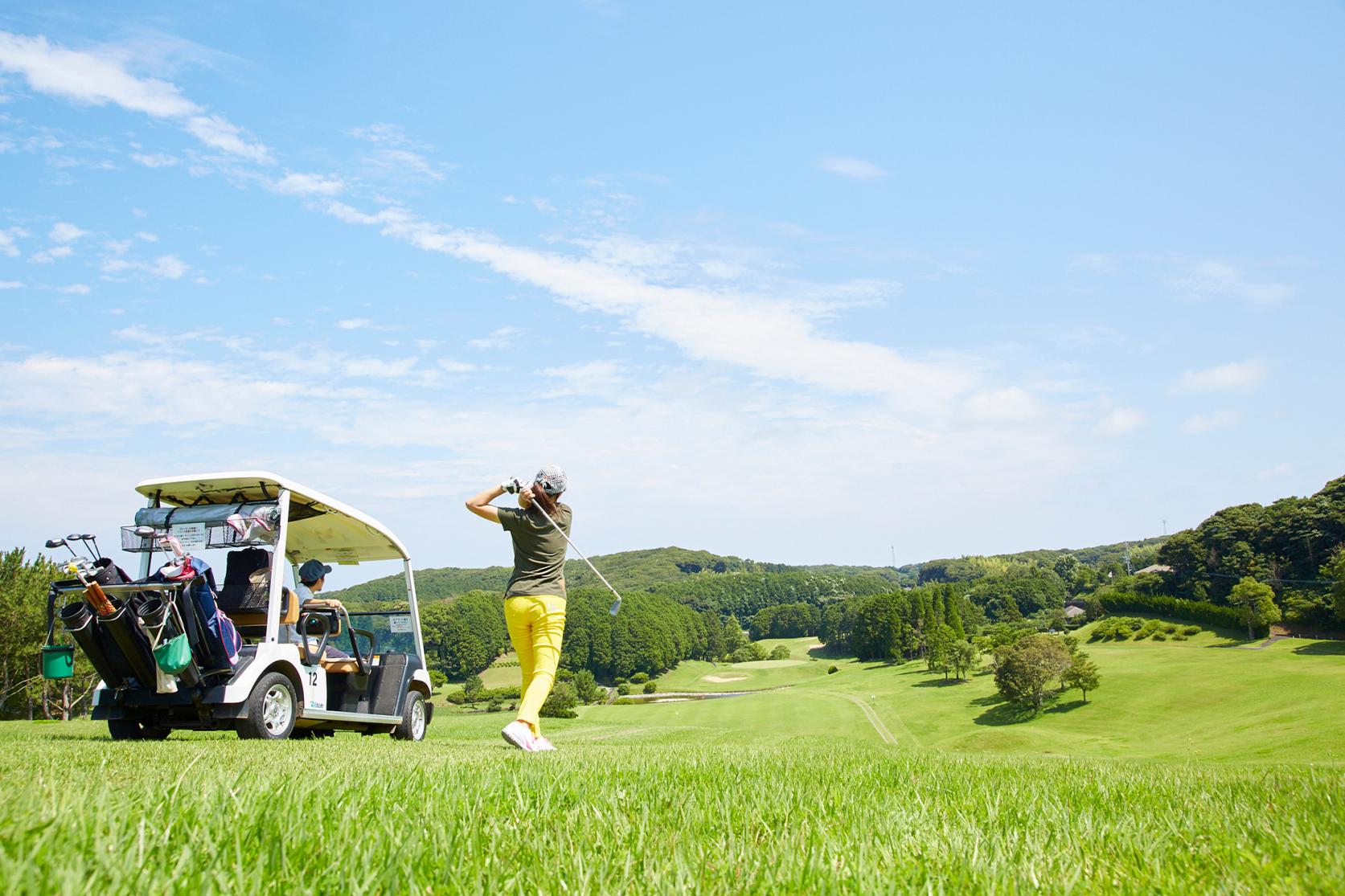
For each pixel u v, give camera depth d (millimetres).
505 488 6609
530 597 6602
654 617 151375
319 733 10195
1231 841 2791
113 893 1661
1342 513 110438
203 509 8680
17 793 2527
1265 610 98875
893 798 3762
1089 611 135875
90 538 7574
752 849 2379
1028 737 59469
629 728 28812
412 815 2717
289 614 9125
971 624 146500
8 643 36500
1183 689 72562
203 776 3398
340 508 9648
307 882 1907
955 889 2070
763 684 134125
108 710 8219
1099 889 2123
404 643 10961
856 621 158750
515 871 2086
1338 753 40656
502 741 10391
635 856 2291
